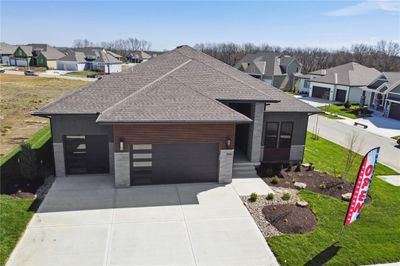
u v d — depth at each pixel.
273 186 15.66
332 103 45.19
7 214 11.95
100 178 15.73
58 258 9.86
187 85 16.33
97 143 15.84
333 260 10.21
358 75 47.88
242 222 12.30
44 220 11.85
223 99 16.05
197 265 9.87
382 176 18.09
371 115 37.75
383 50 116.00
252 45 149.50
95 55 95.50
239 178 16.47
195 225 12.01
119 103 14.38
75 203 13.20
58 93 47.00
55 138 15.23
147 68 19.83
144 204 13.38
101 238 10.97
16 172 15.91
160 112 14.06
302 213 13.02
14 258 9.75
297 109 17.72
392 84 37.84
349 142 25.25
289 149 18.58
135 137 14.34
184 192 14.66
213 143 15.30
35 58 97.94
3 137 23.39
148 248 10.56
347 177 17.25
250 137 17.64
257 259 10.23
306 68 95.12
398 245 11.15
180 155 15.23
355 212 11.15
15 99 40.12
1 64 101.88
